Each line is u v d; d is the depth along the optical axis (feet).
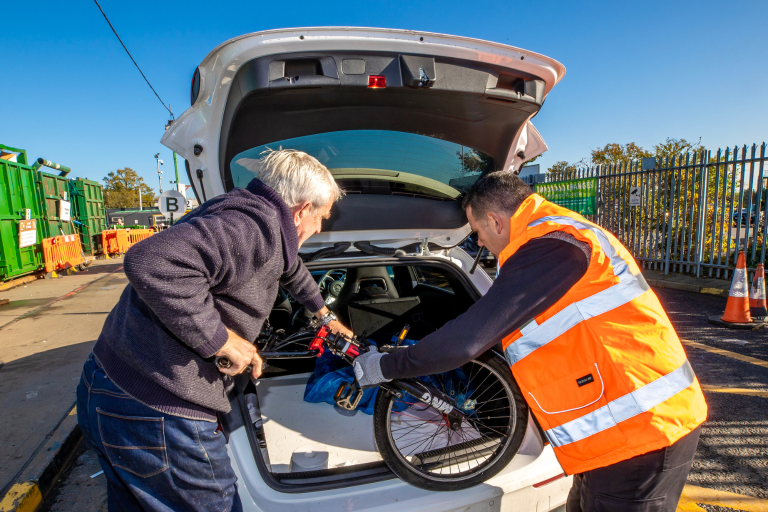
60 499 7.74
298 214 4.46
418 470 5.28
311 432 7.33
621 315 4.01
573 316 4.08
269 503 4.77
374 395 8.00
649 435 3.86
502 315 3.81
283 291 10.20
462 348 3.84
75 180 41.50
